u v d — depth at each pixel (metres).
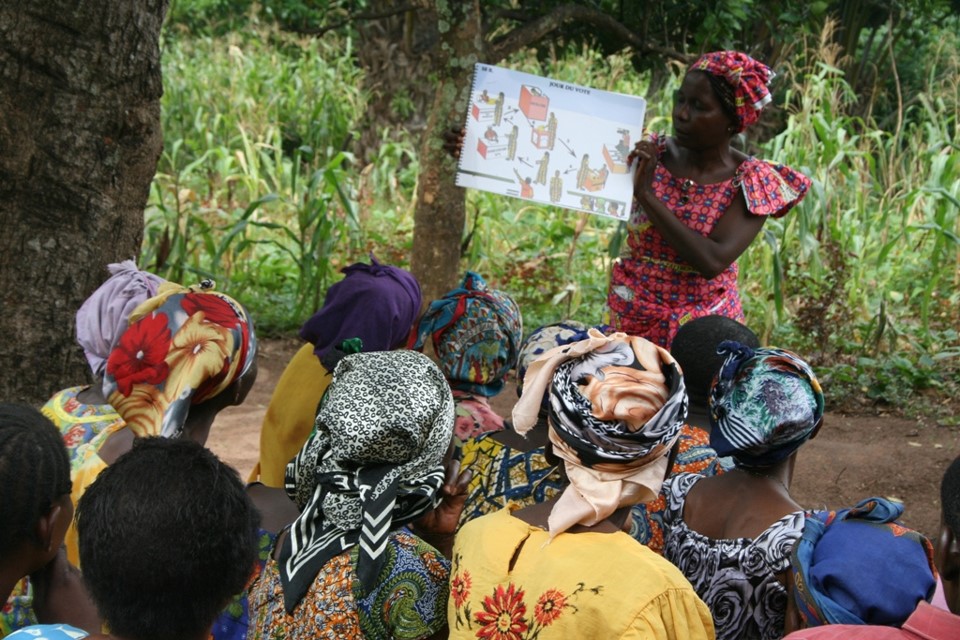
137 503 1.75
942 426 6.26
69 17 3.69
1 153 3.71
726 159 4.20
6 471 1.86
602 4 6.36
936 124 9.20
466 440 3.17
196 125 12.27
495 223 9.55
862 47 13.87
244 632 2.39
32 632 1.81
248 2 17.28
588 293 8.50
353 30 16.03
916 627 1.74
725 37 6.61
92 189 3.87
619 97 4.27
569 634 1.97
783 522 2.38
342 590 2.16
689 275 4.29
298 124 13.52
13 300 3.81
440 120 5.31
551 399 2.13
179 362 2.58
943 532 1.78
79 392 2.84
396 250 9.09
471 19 5.23
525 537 2.14
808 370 2.48
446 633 2.25
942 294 8.12
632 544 2.07
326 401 2.28
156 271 7.95
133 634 1.76
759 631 2.39
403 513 2.23
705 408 3.16
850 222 8.27
